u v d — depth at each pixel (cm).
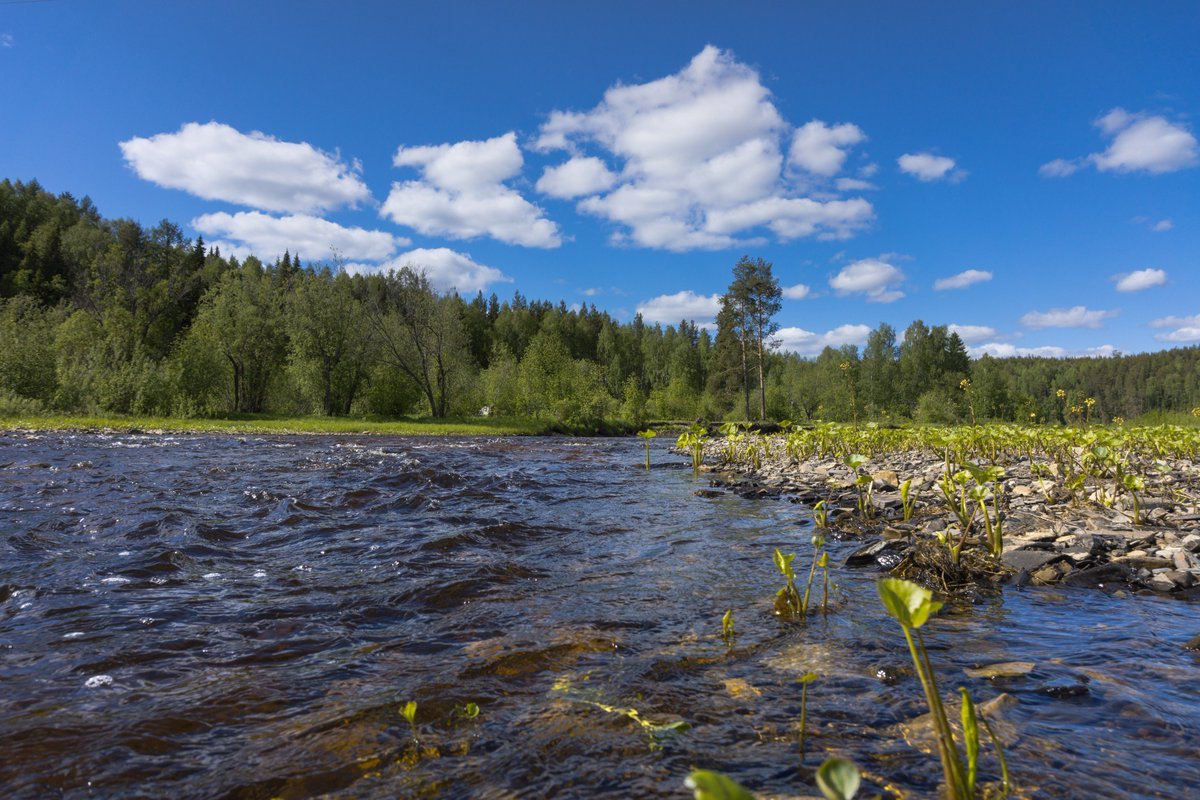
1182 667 301
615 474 1312
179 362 3697
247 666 308
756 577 491
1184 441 1234
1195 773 208
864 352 8031
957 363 8075
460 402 4538
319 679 293
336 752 227
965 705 174
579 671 304
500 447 2203
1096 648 330
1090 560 498
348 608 401
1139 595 435
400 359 4194
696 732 241
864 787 200
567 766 217
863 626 373
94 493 816
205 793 201
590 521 733
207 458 1348
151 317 4819
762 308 5431
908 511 700
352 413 4531
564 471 1345
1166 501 723
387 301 4275
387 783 207
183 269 5188
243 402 4662
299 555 538
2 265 7731
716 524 718
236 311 4425
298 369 4238
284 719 252
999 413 6588
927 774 208
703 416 5862
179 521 642
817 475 1135
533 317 12244
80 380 3170
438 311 4241
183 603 403
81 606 392
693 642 345
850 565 526
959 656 321
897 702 266
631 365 11125
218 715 255
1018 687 279
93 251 7456
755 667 309
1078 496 760
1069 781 203
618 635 356
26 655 315
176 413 3266
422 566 505
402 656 323
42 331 3597
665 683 289
